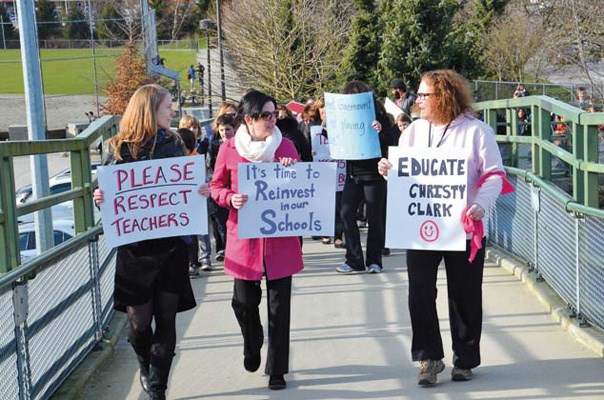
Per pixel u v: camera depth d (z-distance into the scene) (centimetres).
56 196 585
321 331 681
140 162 488
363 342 645
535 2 3422
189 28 7438
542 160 798
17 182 3039
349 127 849
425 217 507
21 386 459
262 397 533
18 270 456
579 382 530
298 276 897
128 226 486
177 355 632
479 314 531
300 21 3241
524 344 615
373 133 846
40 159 983
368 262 899
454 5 2667
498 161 505
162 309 495
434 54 2644
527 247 820
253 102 527
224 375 580
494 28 3341
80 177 663
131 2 5200
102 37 5912
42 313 507
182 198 494
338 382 554
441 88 506
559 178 976
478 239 499
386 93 2733
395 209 511
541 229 759
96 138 714
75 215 660
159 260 491
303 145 811
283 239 534
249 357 559
